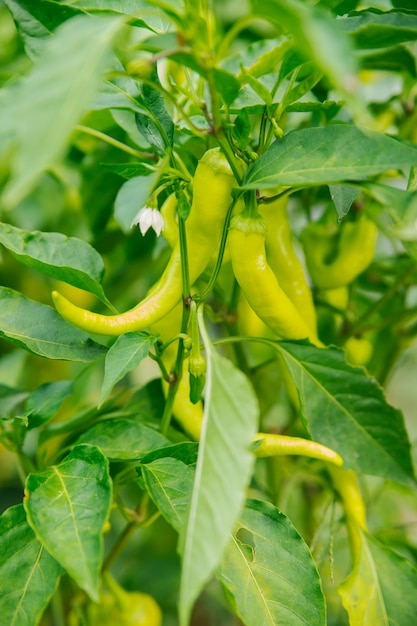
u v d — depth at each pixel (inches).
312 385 30.8
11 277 40.1
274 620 27.2
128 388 34.1
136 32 34.9
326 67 21.0
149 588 44.5
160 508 26.8
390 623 30.5
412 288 41.8
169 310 28.6
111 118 34.3
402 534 39.5
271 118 28.3
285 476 37.0
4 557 27.9
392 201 25.6
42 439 32.6
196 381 28.0
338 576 41.9
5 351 41.6
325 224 34.3
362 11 29.3
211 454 24.5
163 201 32.6
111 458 29.4
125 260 38.3
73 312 27.5
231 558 27.9
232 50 39.2
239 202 29.3
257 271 28.5
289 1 23.1
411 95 36.1
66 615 37.5
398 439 30.9
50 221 39.3
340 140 26.4
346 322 36.4
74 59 22.5
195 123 31.5
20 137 21.7
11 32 39.4
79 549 25.5
